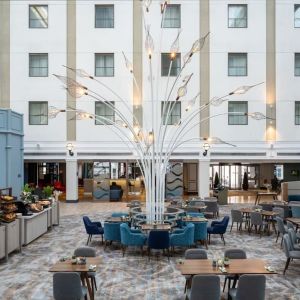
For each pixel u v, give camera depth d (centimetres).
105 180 2469
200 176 2344
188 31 2377
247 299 667
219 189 2345
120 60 2384
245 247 1265
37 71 2391
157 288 863
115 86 2380
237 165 3228
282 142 2370
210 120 2366
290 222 1290
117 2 2383
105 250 1225
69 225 1658
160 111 2352
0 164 1730
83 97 2375
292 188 2114
